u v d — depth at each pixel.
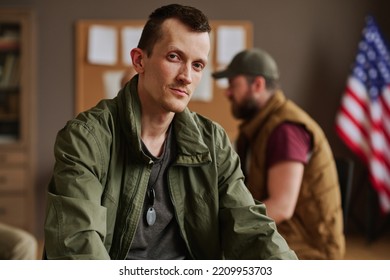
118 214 1.20
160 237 1.25
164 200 1.24
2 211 4.84
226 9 5.09
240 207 1.25
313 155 2.22
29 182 4.85
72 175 1.11
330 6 5.15
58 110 5.06
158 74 1.15
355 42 5.16
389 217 5.14
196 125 1.26
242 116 2.36
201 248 1.27
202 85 5.09
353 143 4.84
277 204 2.11
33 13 4.75
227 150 1.31
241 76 2.32
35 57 4.95
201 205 1.25
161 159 1.24
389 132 4.80
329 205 2.22
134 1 5.04
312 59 5.16
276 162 2.15
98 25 5.03
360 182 5.18
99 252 1.05
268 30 5.13
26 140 4.83
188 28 1.14
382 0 5.15
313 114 5.19
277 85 2.34
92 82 5.05
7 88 4.85
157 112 1.21
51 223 1.07
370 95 4.83
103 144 1.17
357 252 4.70
